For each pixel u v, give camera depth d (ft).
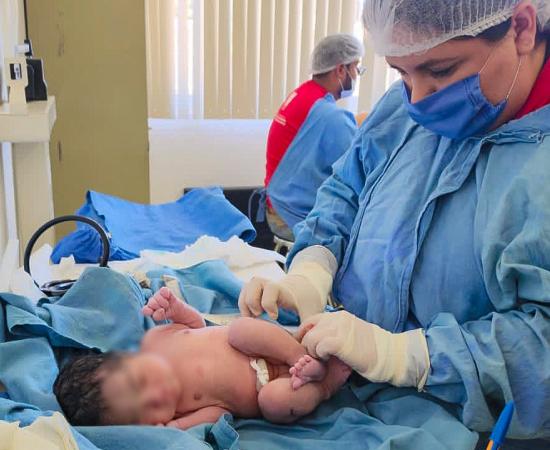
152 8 10.77
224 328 3.68
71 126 9.18
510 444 3.32
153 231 6.53
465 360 2.98
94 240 5.62
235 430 3.18
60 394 3.02
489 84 3.19
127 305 3.87
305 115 9.37
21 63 5.43
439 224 3.40
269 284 3.72
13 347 3.36
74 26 8.79
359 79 11.92
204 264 5.07
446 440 2.97
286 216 9.55
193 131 11.73
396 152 3.89
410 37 3.14
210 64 11.24
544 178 3.03
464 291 3.28
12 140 5.22
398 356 3.16
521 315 3.04
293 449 3.05
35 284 4.56
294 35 11.47
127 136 9.36
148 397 3.02
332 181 4.56
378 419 3.28
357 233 3.93
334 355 3.22
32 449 2.39
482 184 3.26
